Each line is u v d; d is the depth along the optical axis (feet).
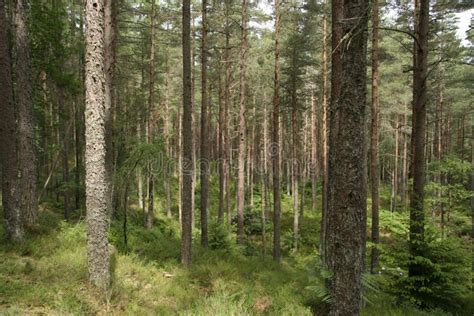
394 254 26.04
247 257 46.85
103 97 20.71
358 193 15.01
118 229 38.29
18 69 32.07
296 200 69.05
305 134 114.42
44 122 50.08
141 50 68.18
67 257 25.52
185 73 33.01
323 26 52.03
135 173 38.93
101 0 20.17
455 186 30.63
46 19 42.98
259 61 63.87
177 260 33.63
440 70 77.20
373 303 25.22
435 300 25.13
